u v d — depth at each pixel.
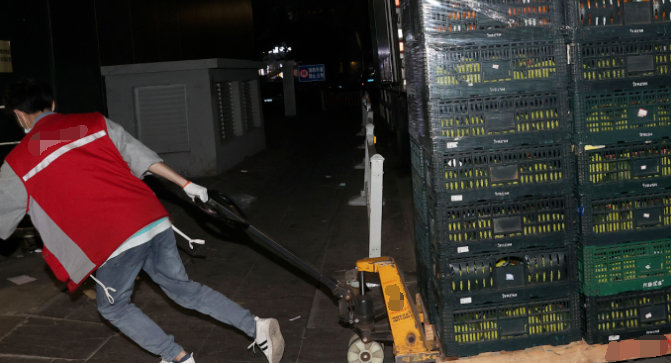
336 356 3.71
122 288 3.14
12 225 3.03
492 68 2.84
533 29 2.82
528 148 2.90
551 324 3.07
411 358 3.19
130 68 9.70
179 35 12.51
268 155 13.19
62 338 4.00
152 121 10.10
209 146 10.31
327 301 4.66
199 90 10.12
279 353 3.44
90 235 3.00
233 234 6.75
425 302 3.57
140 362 3.68
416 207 3.75
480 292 3.00
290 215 7.73
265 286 5.06
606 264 2.99
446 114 2.86
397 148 12.29
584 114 2.87
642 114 2.90
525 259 3.00
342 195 8.80
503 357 3.06
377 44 14.65
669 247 3.01
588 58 2.84
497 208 2.95
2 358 3.71
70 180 2.98
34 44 7.50
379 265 3.43
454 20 2.83
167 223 3.29
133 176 3.20
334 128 20.08
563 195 2.95
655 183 2.94
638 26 2.83
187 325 4.24
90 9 9.13
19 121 3.27
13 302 4.61
